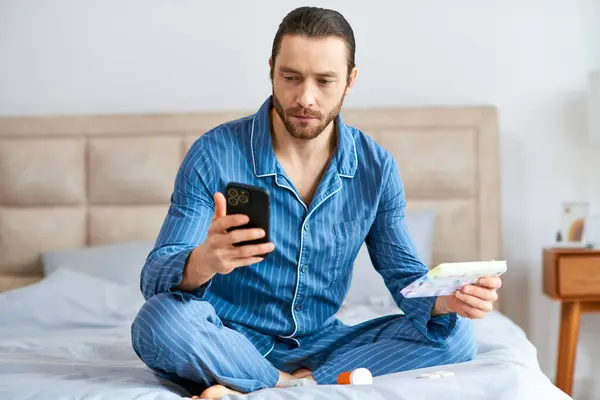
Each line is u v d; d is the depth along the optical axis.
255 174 2.17
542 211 4.18
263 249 1.78
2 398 1.83
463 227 4.04
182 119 4.13
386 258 2.31
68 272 3.48
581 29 4.16
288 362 2.26
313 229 2.19
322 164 2.23
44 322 3.17
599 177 4.16
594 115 3.96
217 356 1.98
